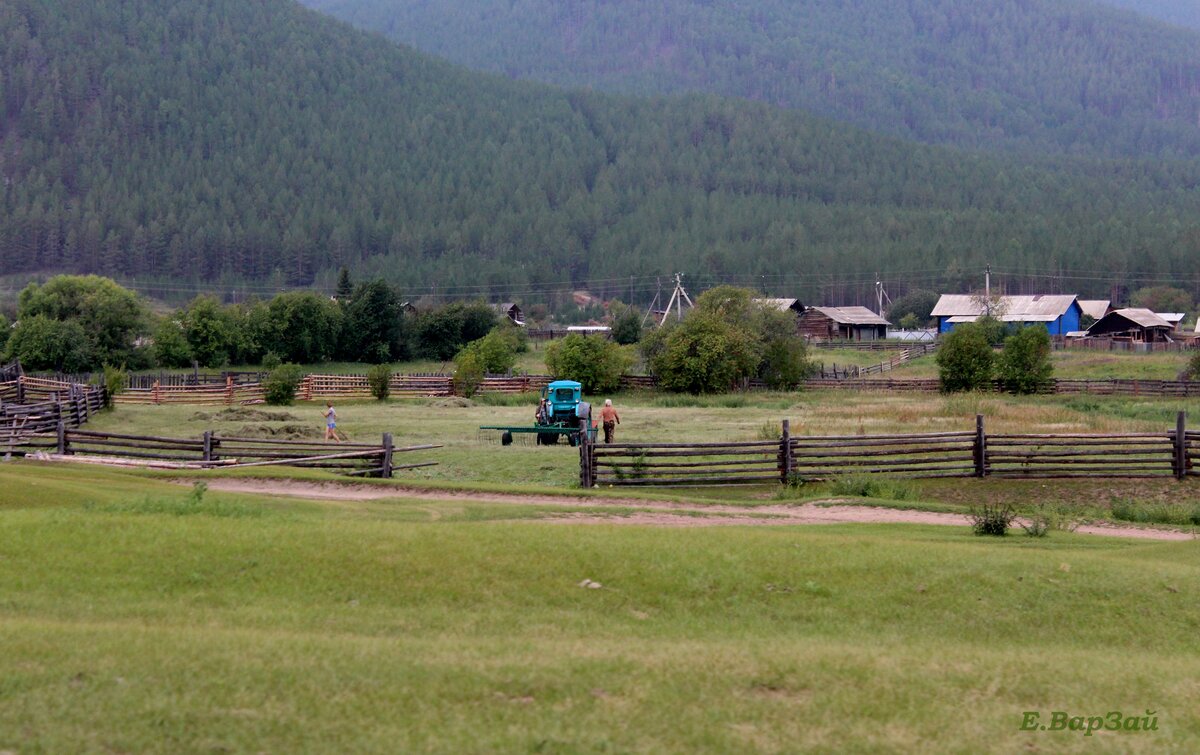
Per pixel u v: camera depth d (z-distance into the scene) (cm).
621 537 1811
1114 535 2553
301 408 7562
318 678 1071
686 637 1338
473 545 1659
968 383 8419
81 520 1722
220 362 12069
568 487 3341
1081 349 13650
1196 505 3067
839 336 17075
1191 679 1253
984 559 1770
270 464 3459
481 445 4769
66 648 1114
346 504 2602
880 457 3694
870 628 1433
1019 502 3244
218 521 1805
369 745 938
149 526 1703
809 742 1002
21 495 2233
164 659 1095
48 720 943
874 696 1123
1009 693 1166
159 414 6706
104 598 1353
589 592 1491
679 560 1638
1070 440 3566
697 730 1009
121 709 972
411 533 1741
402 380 8806
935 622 1469
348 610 1366
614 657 1194
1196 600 1596
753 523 2542
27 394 7262
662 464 3384
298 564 1523
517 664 1146
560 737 976
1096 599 1579
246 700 1009
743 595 1520
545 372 10844
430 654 1177
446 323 13375
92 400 6494
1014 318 15938
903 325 19538
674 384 8569
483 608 1411
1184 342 14662
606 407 4762
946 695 1143
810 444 3453
